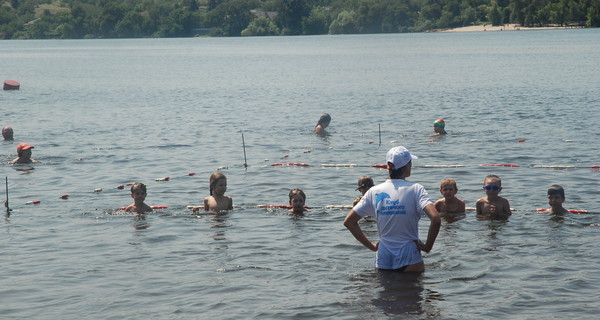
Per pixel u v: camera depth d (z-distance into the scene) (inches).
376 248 374.3
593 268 374.3
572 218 488.4
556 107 1224.8
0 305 337.7
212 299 340.2
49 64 3836.1
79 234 470.6
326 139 931.3
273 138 951.0
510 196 570.6
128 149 873.5
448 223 482.0
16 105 1536.7
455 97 1501.0
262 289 352.8
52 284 366.9
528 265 381.4
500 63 2901.1
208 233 467.8
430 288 346.3
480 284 351.3
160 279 371.6
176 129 1071.0
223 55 4633.4
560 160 725.9
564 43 4731.8
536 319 306.3
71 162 781.3
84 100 1665.8
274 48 5679.1
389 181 369.4
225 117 1232.8
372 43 6161.4
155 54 5073.8
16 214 534.0
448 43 5610.2
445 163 728.3
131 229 482.6
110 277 376.8
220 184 537.3
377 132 985.5
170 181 666.2
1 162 786.2
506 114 1149.1
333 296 339.3
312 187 627.2
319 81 2197.3
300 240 444.1
